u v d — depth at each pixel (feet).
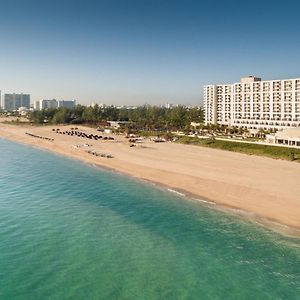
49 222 175.63
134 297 113.60
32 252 142.31
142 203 209.36
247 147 421.59
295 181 248.93
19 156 400.26
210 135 570.46
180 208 199.00
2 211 191.01
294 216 180.65
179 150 430.20
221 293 115.96
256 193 221.05
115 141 539.70
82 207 200.85
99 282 121.70
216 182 252.42
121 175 292.20
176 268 131.54
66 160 374.84
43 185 252.62
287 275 126.41
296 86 634.43
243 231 164.35
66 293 115.24
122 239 156.25
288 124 634.02
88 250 145.07
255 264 134.10
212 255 141.38
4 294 114.32
